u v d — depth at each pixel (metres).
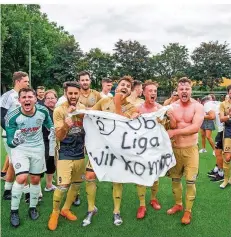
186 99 4.14
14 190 4.11
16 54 28.12
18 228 4.11
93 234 3.99
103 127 4.19
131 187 5.61
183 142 4.14
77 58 25.16
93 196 4.26
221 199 5.08
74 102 4.04
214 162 7.51
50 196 5.16
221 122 5.50
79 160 4.15
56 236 3.93
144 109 4.47
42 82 28.08
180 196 4.52
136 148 4.18
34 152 4.14
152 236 3.96
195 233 4.02
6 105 4.64
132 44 21.30
